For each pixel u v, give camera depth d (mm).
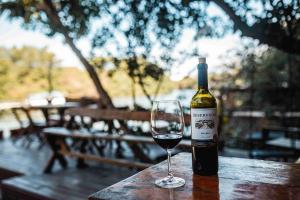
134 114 3273
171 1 3475
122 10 3777
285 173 1024
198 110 1016
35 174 3592
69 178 3363
